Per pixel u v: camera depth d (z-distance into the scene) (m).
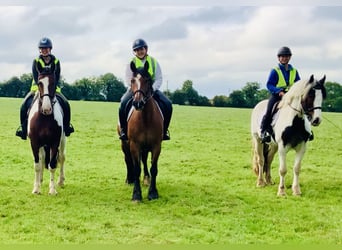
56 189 7.15
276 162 10.26
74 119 19.88
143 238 4.89
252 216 5.75
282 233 5.11
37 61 6.68
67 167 9.23
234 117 24.17
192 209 6.02
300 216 5.76
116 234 5.02
